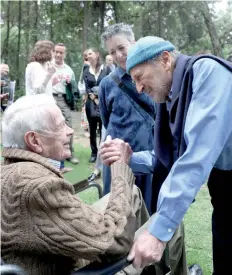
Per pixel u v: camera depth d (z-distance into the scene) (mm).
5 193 1206
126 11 15391
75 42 16297
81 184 1944
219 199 1713
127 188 1486
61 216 1202
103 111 2445
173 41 13484
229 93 1314
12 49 16312
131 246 1340
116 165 1608
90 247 1221
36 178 1195
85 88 5020
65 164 4684
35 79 3938
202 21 12859
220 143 1294
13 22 16516
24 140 1337
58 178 1228
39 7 16422
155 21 13820
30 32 15906
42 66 4051
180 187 1257
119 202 1398
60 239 1189
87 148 6004
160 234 1268
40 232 1181
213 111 1273
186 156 1276
